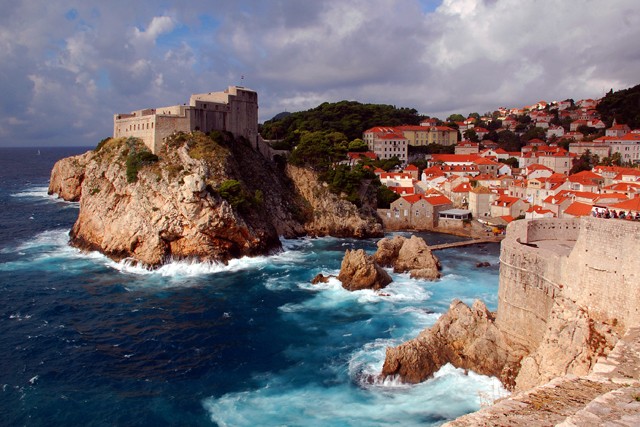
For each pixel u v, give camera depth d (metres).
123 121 139.00
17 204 183.12
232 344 66.25
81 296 84.75
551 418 19.73
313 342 66.25
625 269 36.28
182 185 107.12
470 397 49.94
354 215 143.88
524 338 49.12
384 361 57.06
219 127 142.50
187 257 104.38
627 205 63.91
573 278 41.47
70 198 193.75
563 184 152.38
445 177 184.50
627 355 26.86
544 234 56.81
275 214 135.88
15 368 59.59
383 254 101.44
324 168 158.75
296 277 97.25
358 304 80.44
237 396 53.34
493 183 177.88
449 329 56.97
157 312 77.94
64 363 61.09
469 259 110.50
